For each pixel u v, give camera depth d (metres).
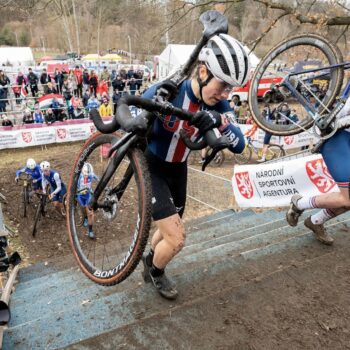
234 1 8.41
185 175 2.59
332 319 2.28
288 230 3.92
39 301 3.11
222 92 2.00
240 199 5.49
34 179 8.23
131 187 4.80
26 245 7.41
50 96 14.45
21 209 8.90
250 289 2.58
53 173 8.04
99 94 17.69
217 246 3.68
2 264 2.48
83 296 3.00
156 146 2.31
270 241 3.70
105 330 2.28
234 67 1.79
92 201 2.14
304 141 11.90
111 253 2.90
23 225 8.20
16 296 3.42
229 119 2.14
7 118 13.25
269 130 3.02
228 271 2.93
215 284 2.76
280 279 2.69
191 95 2.10
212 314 2.33
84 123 13.92
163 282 2.58
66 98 16.20
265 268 2.96
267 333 2.17
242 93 16.80
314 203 2.99
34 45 45.09
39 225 8.17
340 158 2.63
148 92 2.13
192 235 4.82
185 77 2.06
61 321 2.36
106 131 1.82
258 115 3.07
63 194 8.22
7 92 16.28
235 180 5.46
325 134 2.70
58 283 3.72
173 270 3.21
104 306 2.51
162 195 2.35
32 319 2.70
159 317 2.29
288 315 2.32
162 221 2.33
